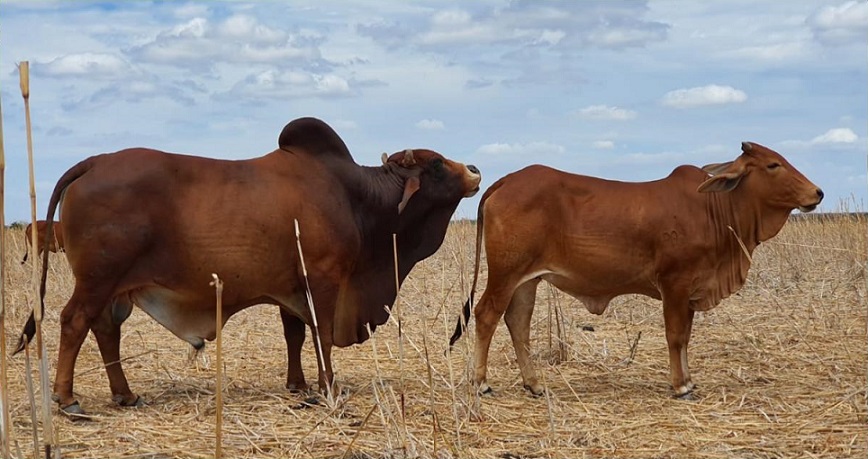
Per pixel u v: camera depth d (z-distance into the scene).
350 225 7.24
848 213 16.53
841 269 13.98
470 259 16.25
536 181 7.20
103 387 7.58
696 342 9.23
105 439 5.85
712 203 7.21
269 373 8.30
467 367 6.94
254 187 6.95
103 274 6.61
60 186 6.75
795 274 13.31
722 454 5.42
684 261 7.10
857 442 5.61
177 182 6.80
